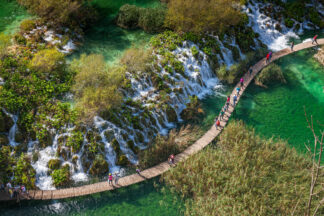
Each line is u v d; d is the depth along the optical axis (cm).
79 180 2434
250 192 2262
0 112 2505
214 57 3562
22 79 2761
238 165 2488
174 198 2323
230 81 3441
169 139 2700
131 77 3017
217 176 2402
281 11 4422
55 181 2377
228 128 2812
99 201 2292
